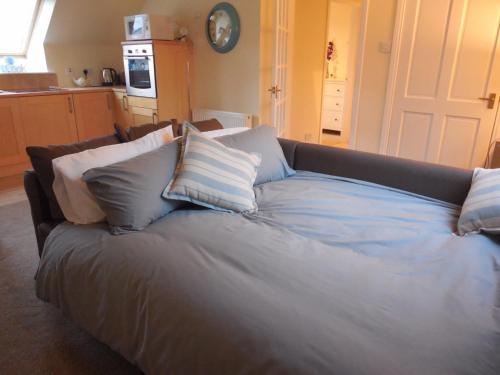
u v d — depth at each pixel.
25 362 1.58
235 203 1.82
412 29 3.27
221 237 1.51
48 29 4.53
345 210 1.84
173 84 4.31
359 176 2.32
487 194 1.70
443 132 3.36
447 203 2.00
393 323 1.03
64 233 1.68
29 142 4.14
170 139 2.12
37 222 1.93
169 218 1.73
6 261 2.35
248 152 2.19
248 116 3.93
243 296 1.14
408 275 1.28
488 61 3.03
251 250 1.41
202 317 1.12
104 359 1.60
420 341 0.97
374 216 1.77
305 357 0.94
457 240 1.55
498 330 1.02
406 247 1.49
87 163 1.75
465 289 1.20
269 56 3.88
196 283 1.22
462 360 0.92
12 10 4.48
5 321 1.82
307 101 4.91
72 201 1.71
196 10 4.20
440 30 3.15
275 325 1.03
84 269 1.49
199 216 1.73
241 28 3.84
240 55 3.94
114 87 4.95
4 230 2.78
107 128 4.93
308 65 4.74
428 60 3.27
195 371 1.10
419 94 3.39
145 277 1.30
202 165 1.83
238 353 1.01
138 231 1.60
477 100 3.14
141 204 1.63
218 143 2.00
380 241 1.53
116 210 1.60
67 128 4.48
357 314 1.06
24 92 4.09
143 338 1.26
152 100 4.27
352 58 5.77
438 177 2.05
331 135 6.33
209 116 4.33
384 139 3.66
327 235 1.58
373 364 0.90
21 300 1.98
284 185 2.22
